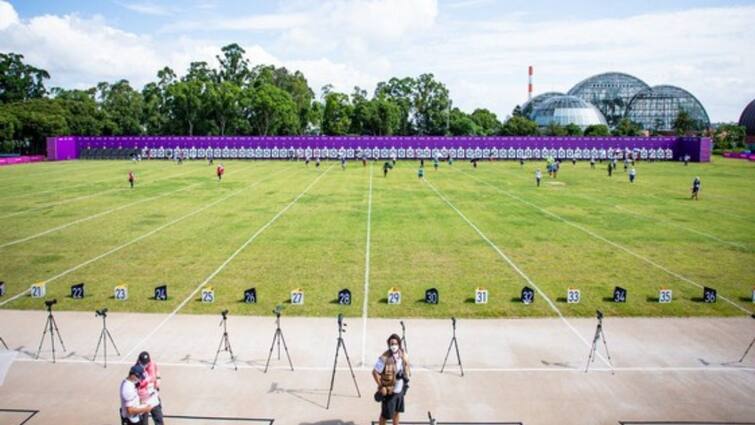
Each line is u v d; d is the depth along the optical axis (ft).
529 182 244.63
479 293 87.71
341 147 390.42
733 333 77.10
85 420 55.21
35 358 68.03
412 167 323.98
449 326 78.74
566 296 91.35
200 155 392.47
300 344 72.38
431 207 174.91
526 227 144.77
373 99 503.20
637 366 67.15
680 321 81.30
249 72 566.36
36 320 79.92
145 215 159.02
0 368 59.62
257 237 132.05
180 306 85.76
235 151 391.45
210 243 125.90
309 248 121.80
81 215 158.61
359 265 108.78
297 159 388.16
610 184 237.86
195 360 67.87
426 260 112.68
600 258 114.83
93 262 110.11
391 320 80.79
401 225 146.72
